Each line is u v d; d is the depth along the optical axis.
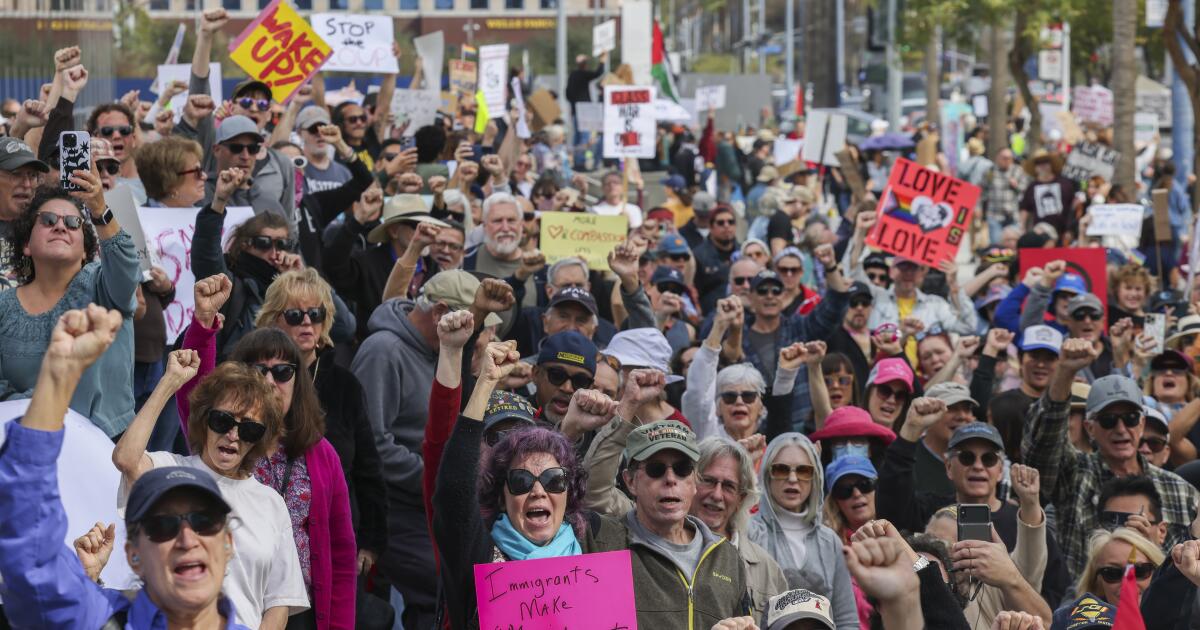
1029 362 14.01
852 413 11.51
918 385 13.38
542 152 31.84
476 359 10.28
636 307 14.09
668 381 12.98
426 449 7.84
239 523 7.20
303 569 8.12
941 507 11.02
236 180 10.02
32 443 5.34
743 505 8.62
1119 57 33.59
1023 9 48.84
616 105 24.03
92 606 5.54
